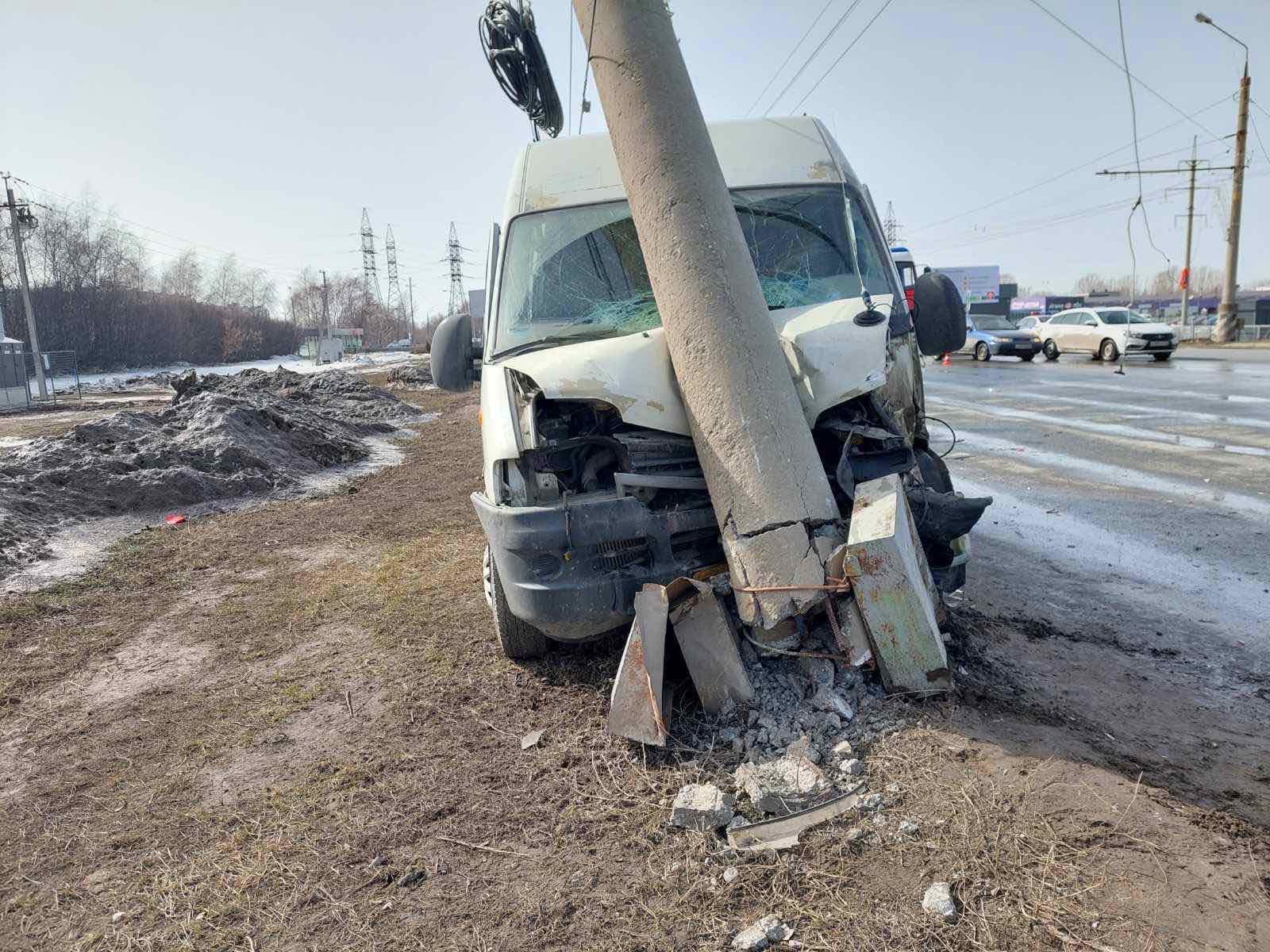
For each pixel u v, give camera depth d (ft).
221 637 19.24
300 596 22.08
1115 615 16.14
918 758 10.46
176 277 281.54
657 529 12.22
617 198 16.38
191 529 31.27
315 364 224.94
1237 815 9.48
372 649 17.49
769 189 16.46
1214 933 7.64
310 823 10.98
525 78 27.35
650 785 10.84
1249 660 13.94
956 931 7.91
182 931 9.12
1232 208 115.44
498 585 14.58
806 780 10.13
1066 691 12.82
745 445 11.73
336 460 47.24
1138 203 27.81
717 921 8.41
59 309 187.73
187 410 47.44
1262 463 28.63
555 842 10.04
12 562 25.84
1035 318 98.84
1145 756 10.83
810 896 8.57
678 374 12.41
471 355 17.12
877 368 12.56
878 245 16.48
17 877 10.42
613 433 12.93
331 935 8.84
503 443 12.49
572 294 15.30
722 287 12.15
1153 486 26.30
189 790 12.25
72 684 16.88
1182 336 126.93
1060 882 8.37
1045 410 46.14
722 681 11.89
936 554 13.21
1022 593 17.49
